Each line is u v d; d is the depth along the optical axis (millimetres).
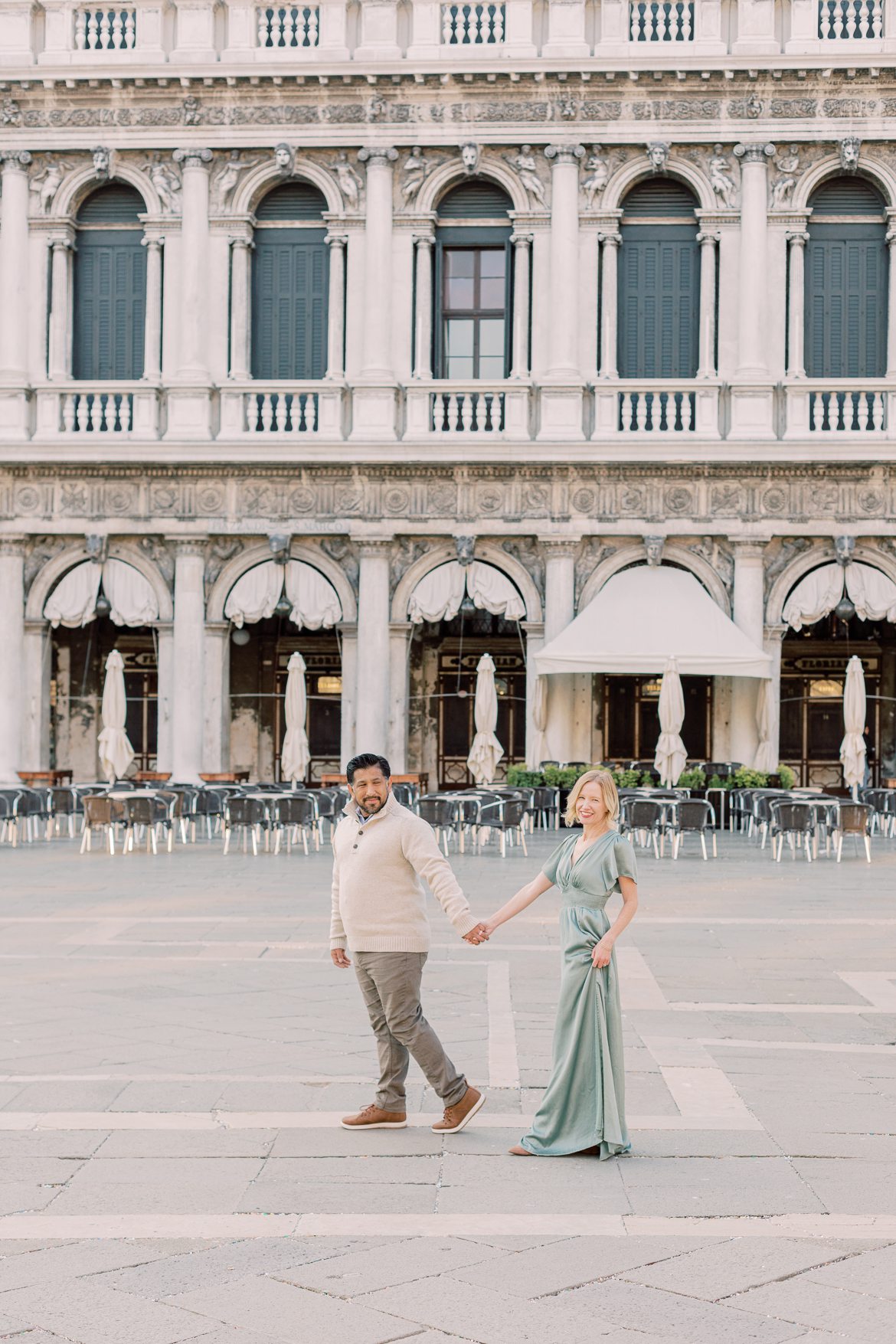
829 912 21125
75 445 38000
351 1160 9477
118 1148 9688
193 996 14648
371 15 38031
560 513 37406
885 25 37312
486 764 35094
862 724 35031
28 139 38688
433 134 38000
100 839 33000
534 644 37688
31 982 15430
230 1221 8344
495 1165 9406
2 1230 8195
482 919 20453
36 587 38750
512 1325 6969
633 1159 9555
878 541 37156
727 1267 7680
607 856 9719
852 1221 8367
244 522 38000
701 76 37250
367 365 38000
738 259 37781
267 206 39094
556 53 37531
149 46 38344
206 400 38062
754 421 37219
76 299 39500
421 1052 9969
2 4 38438
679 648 34344
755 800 32000
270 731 42938
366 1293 7328
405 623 38031
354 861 10078
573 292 37750
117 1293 7324
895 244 37469
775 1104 10867
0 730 38531
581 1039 9594
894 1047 12727
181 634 38125
